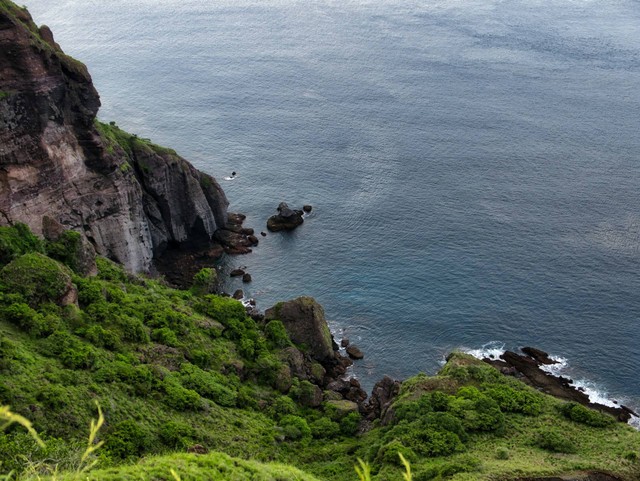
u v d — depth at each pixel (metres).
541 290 132.38
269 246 149.00
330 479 78.44
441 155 183.00
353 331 125.12
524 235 148.75
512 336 122.12
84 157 119.25
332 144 190.38
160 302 109.12
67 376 76.38
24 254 95.88
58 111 111.44
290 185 171.00
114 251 126.88
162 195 142.12
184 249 149.25
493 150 184.50
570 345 119.25
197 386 91.00
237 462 56.66
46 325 83.81
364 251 146.38
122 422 73.62
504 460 73.12
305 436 92.25
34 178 109.19
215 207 152.25
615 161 177.38
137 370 83.81
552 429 79.50
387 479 70.19
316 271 141.00
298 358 109.69
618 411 104.50
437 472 69.69
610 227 150.62
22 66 104.44
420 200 163.12
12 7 109.38
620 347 118.31
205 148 188.38
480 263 140.62
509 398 85.44
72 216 117.50
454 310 128.62
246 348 106.31
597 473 69.06
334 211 160.12
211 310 113.81
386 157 182.88
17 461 54.44
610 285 132.75
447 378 91.56
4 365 72.19
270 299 133.62
